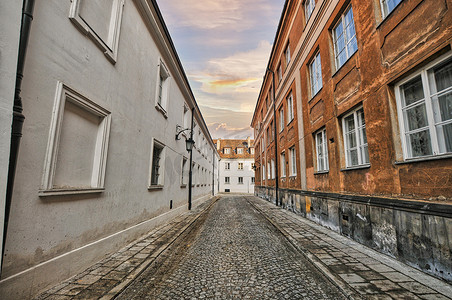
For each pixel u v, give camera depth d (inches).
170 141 362.9
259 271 146.9
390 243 167.3
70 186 142.0
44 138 116.4
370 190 196.4
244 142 1905.8
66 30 132.6
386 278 129.6
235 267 154.5
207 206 566.9
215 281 132.2
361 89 211.5
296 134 418.6
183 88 442.9
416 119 156.3
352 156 241.4
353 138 240.4
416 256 143.3
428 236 134.6
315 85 341.7
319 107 315.0
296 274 141.3
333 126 269.4
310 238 226.1
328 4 284.8
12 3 94.9
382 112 181.5
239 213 445.7
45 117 117.0
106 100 177.0
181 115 442.0
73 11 135.9
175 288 123.6
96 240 162.6
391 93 174.2
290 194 454.6
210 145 1027.9
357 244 203.8
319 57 329.1
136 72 236.4
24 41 101.0
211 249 198.2
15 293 98.2
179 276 140.4
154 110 289.6
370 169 196.4
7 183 92.6
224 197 1028.5
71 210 136.7
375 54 191.2
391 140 171.0
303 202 370.6
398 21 163.6
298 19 404.5
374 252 179.6
